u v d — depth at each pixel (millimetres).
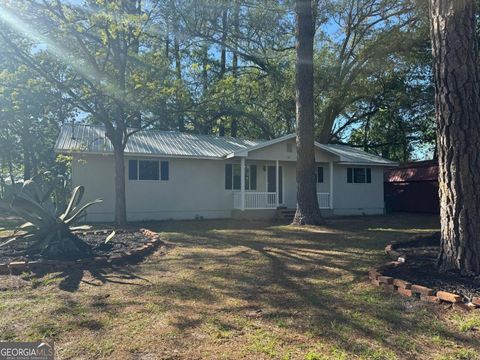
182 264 6785
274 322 3949
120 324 3904
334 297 4785
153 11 13555
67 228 7645
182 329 3770
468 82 5305
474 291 4602
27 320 4016
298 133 13203
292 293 4980
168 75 13453
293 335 3615
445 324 3848
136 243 8461
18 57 11461
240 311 4289
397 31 20422
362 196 20062
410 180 21359
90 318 4074
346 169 19766
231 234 10969
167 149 16219
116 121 13023
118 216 12883
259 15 20453
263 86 23031
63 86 11562
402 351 3273
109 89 11883
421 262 6125
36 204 7324
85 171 14977
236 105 17266
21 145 25547
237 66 25312
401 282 4965
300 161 13195
